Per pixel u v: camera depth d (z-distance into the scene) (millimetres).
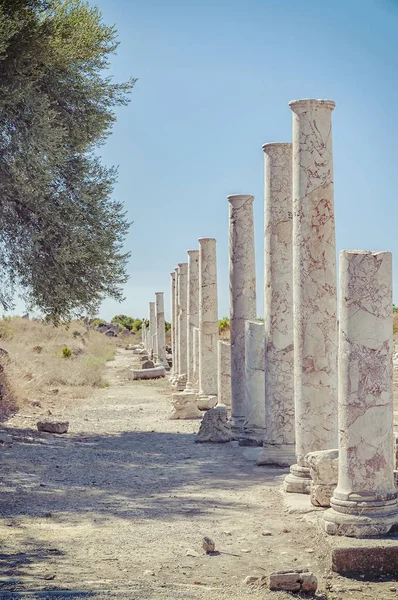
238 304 17219
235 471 12594
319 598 6570
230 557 7715
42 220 16922
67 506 10047
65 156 16797
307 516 9039
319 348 10461
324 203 10539
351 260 8219
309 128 10562
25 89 16125
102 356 51531
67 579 6828
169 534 8602
